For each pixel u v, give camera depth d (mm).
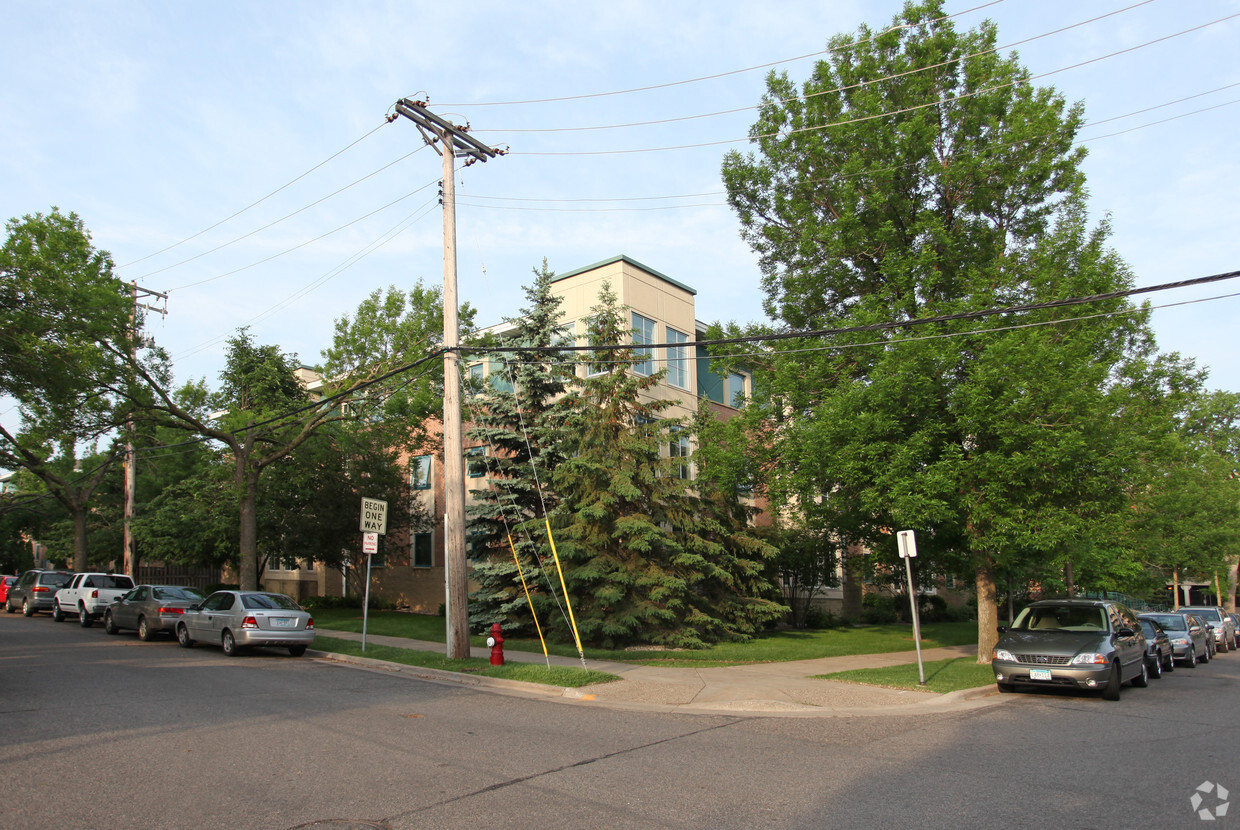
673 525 19750
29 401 19812
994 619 17344
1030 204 17031
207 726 9555
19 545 53125
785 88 18625
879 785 7195
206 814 6098
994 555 17125
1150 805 6629
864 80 17734
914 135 16422
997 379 13953
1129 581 32625
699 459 21125
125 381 21562
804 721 10688
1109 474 15062
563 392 22109
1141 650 15414
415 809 6266
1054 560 17984
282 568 39875
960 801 6680
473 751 8398
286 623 17484
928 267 16641
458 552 15633
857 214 17516
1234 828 6012
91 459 41406
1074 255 16359
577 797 6668
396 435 25641
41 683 12789
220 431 23938
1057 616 15109
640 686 13141
